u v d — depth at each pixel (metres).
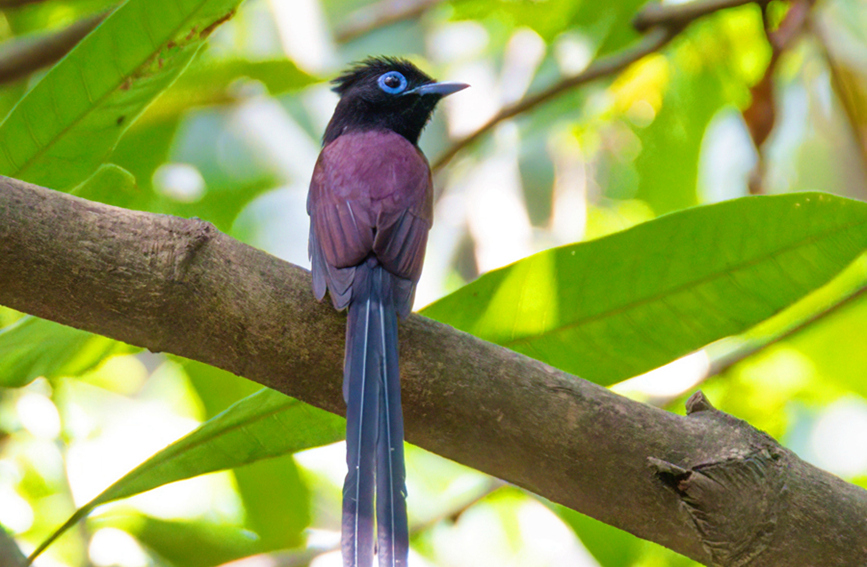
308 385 6.54
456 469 13.76
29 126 7.40
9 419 11.84
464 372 6.39
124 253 6.05
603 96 15.18
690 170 14.73
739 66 14.18
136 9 7.19
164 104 12.14
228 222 15.19
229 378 11.02
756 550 6.15
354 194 8.12
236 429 7.10
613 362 7.41
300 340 6.42
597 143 15.64
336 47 15.13
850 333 12.31
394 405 6.23
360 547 5.74
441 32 17.88
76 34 11.32
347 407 6.21
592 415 6.32
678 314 7.22
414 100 10.51
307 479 13.27
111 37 7.26
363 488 5.94
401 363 6.40
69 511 11.01
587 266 7.14
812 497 6.18
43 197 6.01
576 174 16.31
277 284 6.39
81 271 6.00
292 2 11.83
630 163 15.48
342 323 6.58
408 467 13.74
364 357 6.39
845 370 12.61
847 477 14.43
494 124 12.84
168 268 6.10
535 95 12.79
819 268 6.99
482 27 17.39
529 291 7.24
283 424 7.14
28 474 12.06
